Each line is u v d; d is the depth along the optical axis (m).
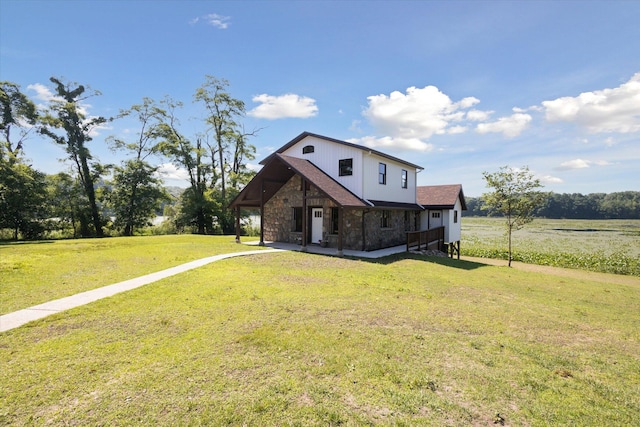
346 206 12.95
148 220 31.56
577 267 17.95
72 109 26.44
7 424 2.69
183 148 31.00
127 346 4.27
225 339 4.55
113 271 9.14
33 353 4.02
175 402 3.04
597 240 32.03
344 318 5.59
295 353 4.16
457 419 2.90
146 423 2.73
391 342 4.62
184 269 9.50
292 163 14.84
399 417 2.90
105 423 2.72
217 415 2.86
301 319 5.45
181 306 6.02
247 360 3.93
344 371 3.72
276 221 18.22
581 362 4.27
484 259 21.14
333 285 8.11
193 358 3.95
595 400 3.30
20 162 24.44
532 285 10.29
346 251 14.78
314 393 3.25
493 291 8.67
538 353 4.48
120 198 29.34
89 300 6.29
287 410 2.96
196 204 30.75
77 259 11.00
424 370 3.82
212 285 7.64
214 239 20.44
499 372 3.85
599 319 6.46
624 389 3.56
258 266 10.45
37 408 2.92
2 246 14.85
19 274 8.40
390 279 9.21
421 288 8.31
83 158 27.36
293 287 7.70
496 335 5.15
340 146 16.34
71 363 3.78
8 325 4.95
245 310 5.84
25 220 23.70
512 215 16.86
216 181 33.25
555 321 6.12
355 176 15.65
